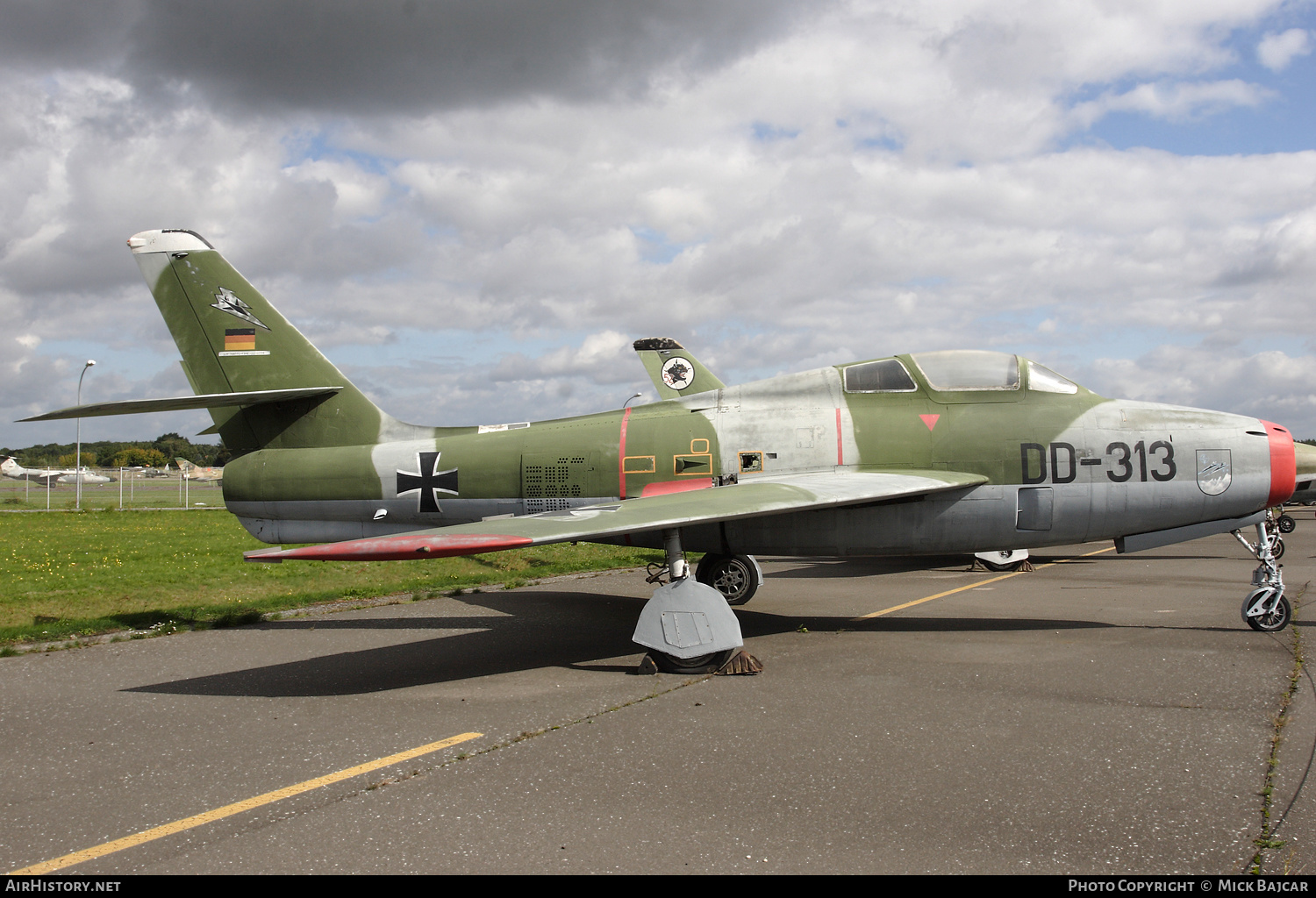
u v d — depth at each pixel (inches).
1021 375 346.3
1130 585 462.6
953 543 337.1
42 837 148.7
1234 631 316.8
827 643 306.2
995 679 248.5
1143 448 327.3
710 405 368.2
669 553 278.4
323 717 221.9
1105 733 196.1
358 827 150.6
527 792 166.2
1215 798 156.6
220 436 421.4
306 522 407.8
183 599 434.0
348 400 410.6
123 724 217.8
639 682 255.0
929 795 161.2
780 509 284.2
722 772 175.8
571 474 368.2
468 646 316.2
